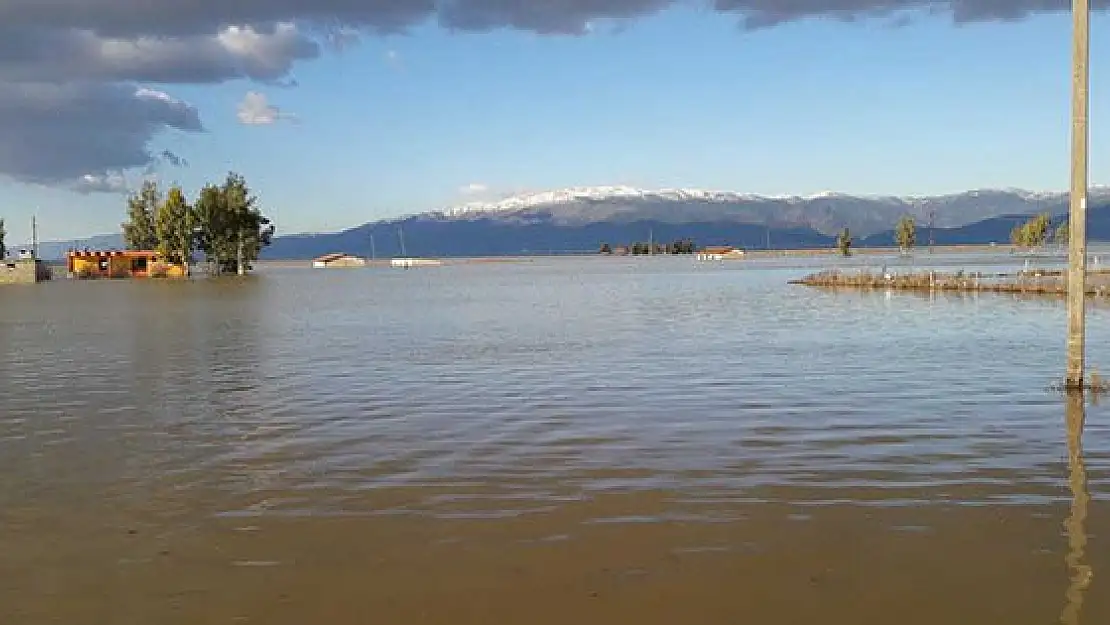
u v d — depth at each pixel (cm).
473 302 4659
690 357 2053
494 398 1530
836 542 765
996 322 2838
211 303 4850
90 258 10694
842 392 1531
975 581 673
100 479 1021
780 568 707
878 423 1265
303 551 766
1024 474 977
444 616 630
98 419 1393
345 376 1842
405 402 1508
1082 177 1466
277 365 2047
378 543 784
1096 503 865
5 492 969
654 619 619
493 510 877
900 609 627
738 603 643
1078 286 1488
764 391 1554
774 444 1143
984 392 1506
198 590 683
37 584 700
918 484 944
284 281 9281
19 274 9131
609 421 1310
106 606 656
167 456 1133
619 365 1936
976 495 899
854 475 985
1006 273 6512
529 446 1155
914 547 749
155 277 10744
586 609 638
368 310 4062
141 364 2094
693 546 762
